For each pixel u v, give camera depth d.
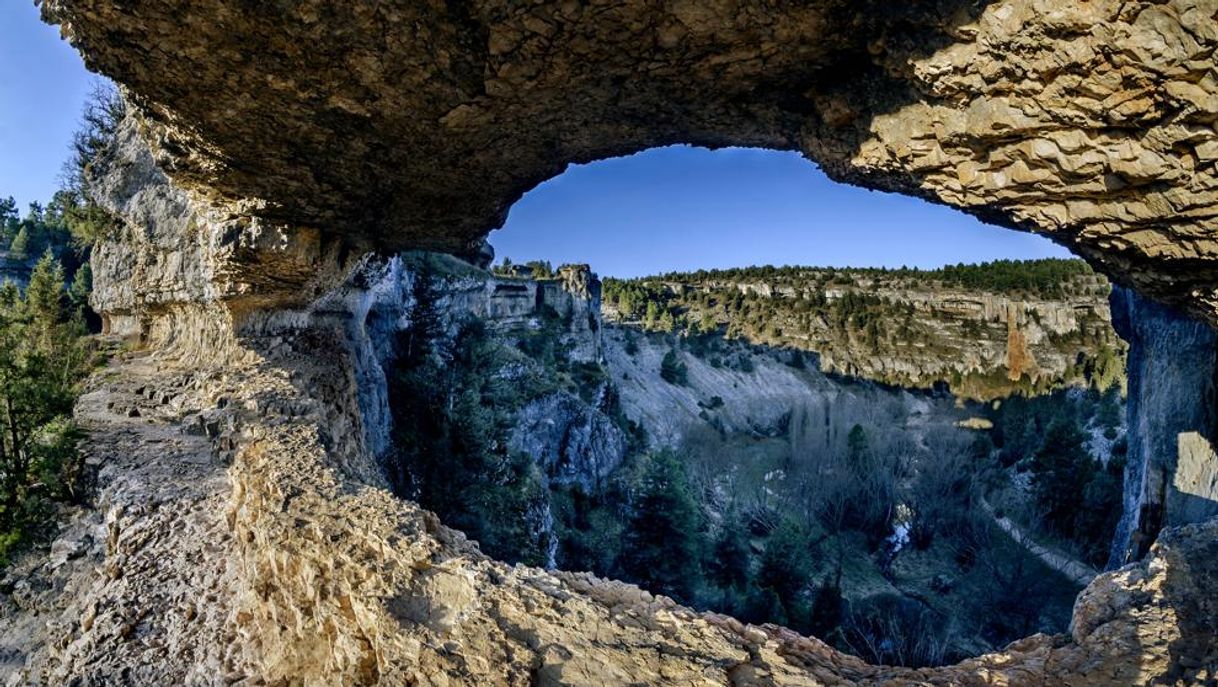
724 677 5.30
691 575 39.94
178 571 10.73
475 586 6.53
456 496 33.41
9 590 13.31
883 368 139.88
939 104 7.93
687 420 95.50
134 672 8.69
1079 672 6.09
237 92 9.62
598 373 82.75
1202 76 5.39
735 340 153.25
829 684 5.71
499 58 8.84
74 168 33.09
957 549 44.22
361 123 10.84
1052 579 36.16
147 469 14.70
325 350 23.61
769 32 8.18
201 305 24.48
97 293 40.25
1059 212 7.93
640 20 7.94
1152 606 7.04
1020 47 6.39
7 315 27.83
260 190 14.05
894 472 54.97
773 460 70.94
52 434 16.91
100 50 8.48
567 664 5.40
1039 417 69.50
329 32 8.17
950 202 9.52
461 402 38.72
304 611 7.51
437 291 49.12
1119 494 38.72
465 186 14.91
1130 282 9.02
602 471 61.78
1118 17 5.49
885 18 7.49
